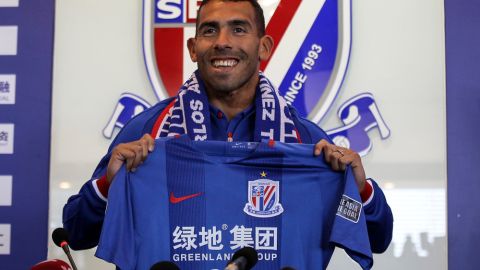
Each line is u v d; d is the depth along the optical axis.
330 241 1.80
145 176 1.86
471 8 3.00
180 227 1.86
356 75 3.00
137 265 1.81
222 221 1.88
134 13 3.07
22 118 3.06
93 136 3.04
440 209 2.95
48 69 3.07
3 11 3.10
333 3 3.01
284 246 1.88
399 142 2.97
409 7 3.01
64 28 3.08
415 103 2.98
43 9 3.09
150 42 3.04
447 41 3.00
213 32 2.03
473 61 2.99
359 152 2.97
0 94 3.06
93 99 3.05
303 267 1.87
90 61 3.06
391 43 3.00
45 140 3.04
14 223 3.02
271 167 1.91
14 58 3.07
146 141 1.86
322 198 1.91
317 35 3.01
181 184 1.88
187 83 2.21
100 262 3.02
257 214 1.89
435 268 2.94
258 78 2.20
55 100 3.06
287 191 1.91
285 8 3.02
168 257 1.83
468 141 2.96
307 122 2.25
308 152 1.92
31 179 3.04
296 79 3.00
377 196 1.98
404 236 2.95
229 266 1.33
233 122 2.13
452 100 2.98
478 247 2.93
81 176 3.03
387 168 2.96
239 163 1.91
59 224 3.02
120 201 1.79
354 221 1.82
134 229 1.82
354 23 3.02
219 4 2.03
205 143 1.90
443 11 3.00
